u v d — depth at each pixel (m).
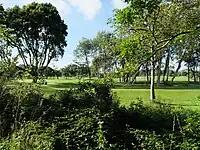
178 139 11.03
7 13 59.41
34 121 12.20
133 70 15.17
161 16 19.97
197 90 46.47
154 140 11.24
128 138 11.97
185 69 79.00
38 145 9.98
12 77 13.93
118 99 16.61
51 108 13.88
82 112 13.43
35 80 15.71
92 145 11.29
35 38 61.06
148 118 14.30
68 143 11.19
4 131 11.18
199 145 10.49
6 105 12.38
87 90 16.00
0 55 14.34
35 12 60.56
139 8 12.74
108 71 18.75
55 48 63.22
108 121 12.75
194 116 11.56
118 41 18.75
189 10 18.55
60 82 53.56
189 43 26.34
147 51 15.13
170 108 15.57
